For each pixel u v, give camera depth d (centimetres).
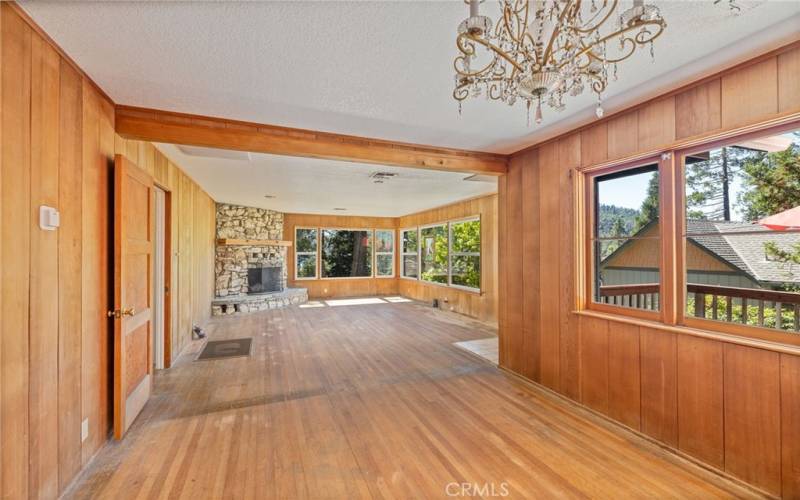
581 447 235
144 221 291
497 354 446
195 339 520
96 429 223
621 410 259
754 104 189
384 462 218
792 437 176
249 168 441
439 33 169
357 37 172
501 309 392
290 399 312
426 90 229
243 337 534
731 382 199
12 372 148
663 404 232
